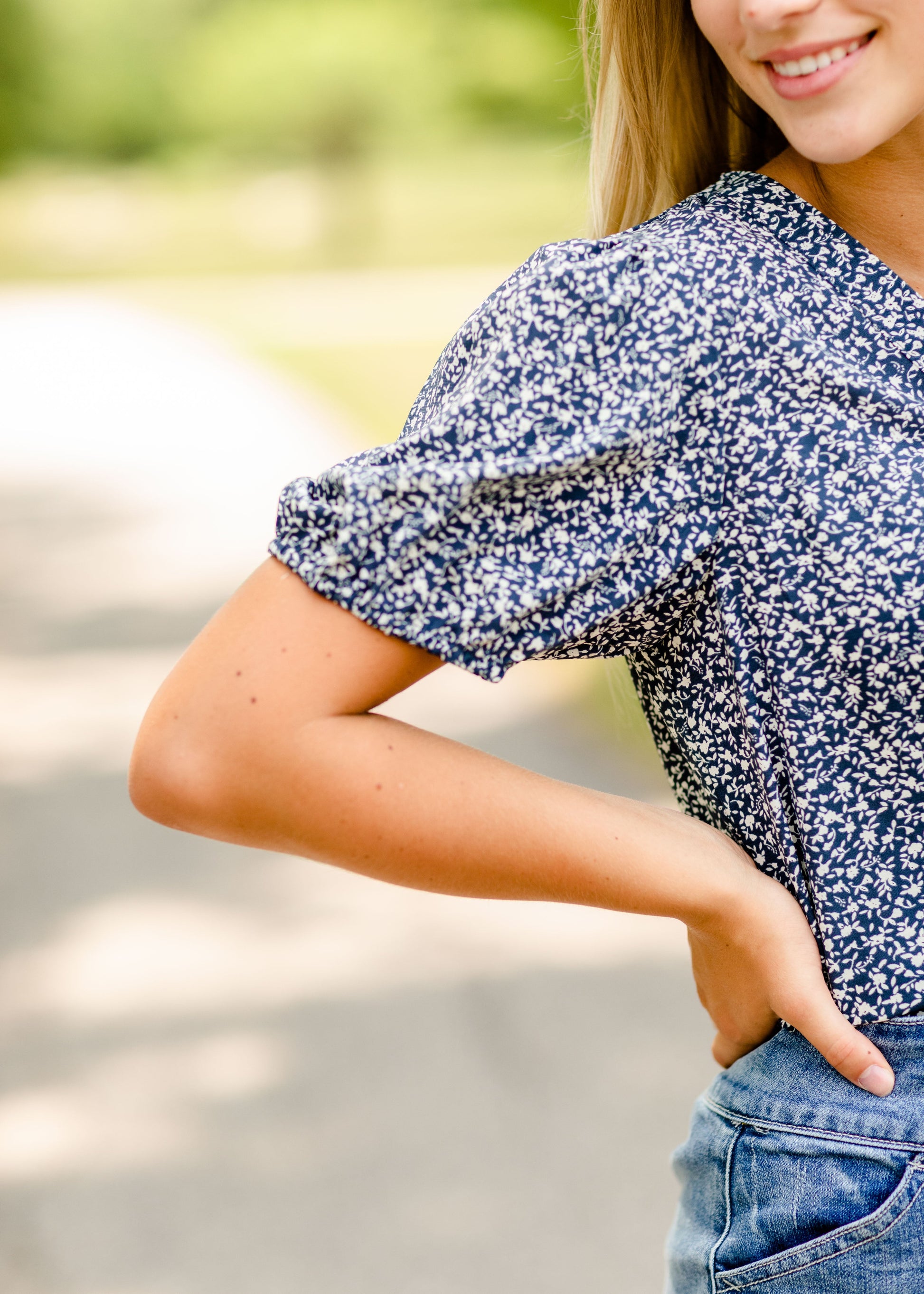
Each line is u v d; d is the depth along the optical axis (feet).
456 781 3.64
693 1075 11.98
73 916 15.24
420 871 3.66
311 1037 12.75
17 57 196.85
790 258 3.86
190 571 31.71
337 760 3.55
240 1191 10.70
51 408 57.88
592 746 19.54
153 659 25.11
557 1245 10.07
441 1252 10.00
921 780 3.83
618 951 14.07
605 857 3.74
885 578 3.69
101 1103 11.89
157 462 45.70
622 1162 10.93
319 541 3.59
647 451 3.65
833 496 3.70
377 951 14.24
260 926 14.83
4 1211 10.59
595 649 3.91
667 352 3.64
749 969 3.92
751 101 4.74
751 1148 3.98
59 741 21.09
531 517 3.65
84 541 35.12
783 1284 3.88
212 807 3.58
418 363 67.87
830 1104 3.88
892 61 3.79
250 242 159.94
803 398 3.71
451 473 3.55
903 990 3.87
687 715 3.96
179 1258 10.00
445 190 178.60
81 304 104.47
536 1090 11.83
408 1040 12.63
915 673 3.75
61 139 207.82
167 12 200.03
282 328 86.33
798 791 3.84
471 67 157.28
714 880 3.83
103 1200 10.66
